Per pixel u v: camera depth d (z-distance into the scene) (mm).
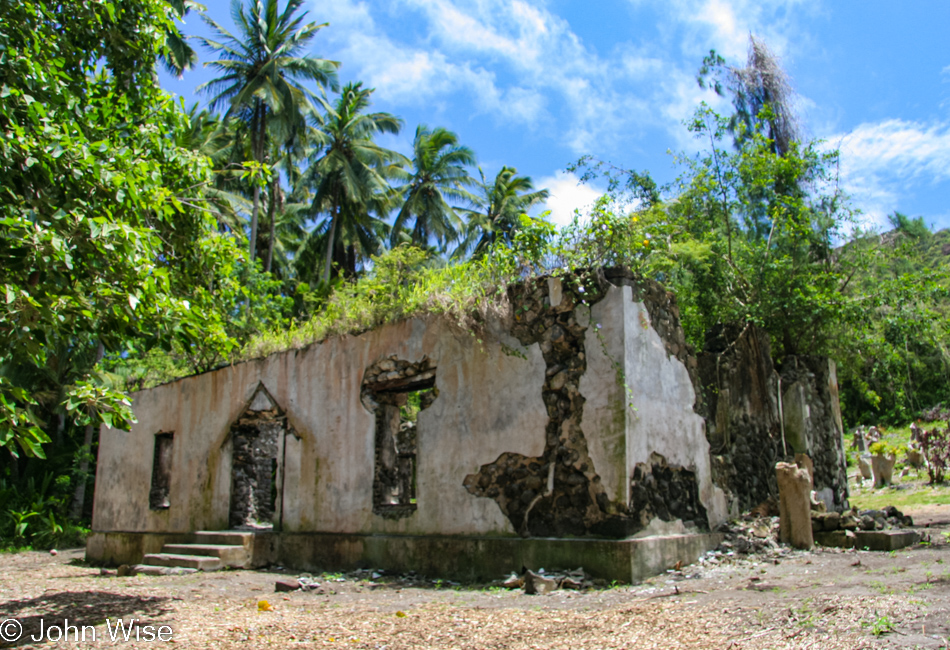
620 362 7008
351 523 8938
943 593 4434
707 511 8062
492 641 4562
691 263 11320
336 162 28219
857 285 12094
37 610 6395
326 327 10070
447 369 8406
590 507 6883
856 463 20203
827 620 4047
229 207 22906
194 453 11414
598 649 4145
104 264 5363
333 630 5195
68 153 5223
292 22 25031
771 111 12430
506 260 8156
